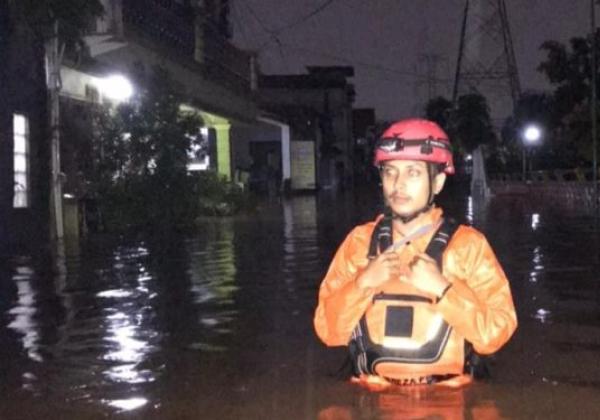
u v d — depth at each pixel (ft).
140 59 81.76
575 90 129.08
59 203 63.98
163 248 56.65
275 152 195.31
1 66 57.36
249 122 140.46
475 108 181.37
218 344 25.70
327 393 19.01
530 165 187.11
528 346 24.57
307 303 33.01
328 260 48.08
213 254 52.39
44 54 62.69
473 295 15.29
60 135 65.26
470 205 114.01
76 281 40.93
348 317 15.99
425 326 16.06
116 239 64.03
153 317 30.68
